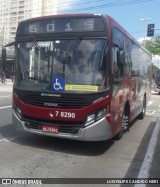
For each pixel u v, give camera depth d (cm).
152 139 998
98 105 714
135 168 681
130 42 997
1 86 3691
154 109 1973
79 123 724
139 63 1220
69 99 724
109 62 725
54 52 757
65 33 755
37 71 770
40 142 855
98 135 720
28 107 770
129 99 995
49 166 656
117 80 788
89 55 731
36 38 783
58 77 743
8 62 861
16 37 821
